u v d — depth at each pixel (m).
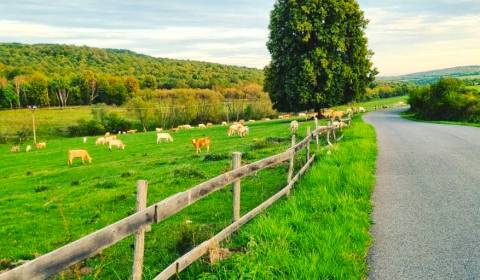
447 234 8.03
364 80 57.75
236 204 7.93
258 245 6.81
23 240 11.00
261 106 107.94
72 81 150.00
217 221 10.31
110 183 18.95
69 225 12.17
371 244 7.61
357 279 6.02
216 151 30.08
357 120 50.12
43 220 13.08
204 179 17.20
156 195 14.85
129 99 109.19
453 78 57.75
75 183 22.05
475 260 6.74
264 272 5.84
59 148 55.44
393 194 11.47
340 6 53.56
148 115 97.25
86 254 4.00
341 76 53.47
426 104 59.97
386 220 9.05
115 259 8.29
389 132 33.41
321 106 56.44
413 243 7.60
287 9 54.25
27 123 99.56
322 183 11.91
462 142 23.50
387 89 184.75
